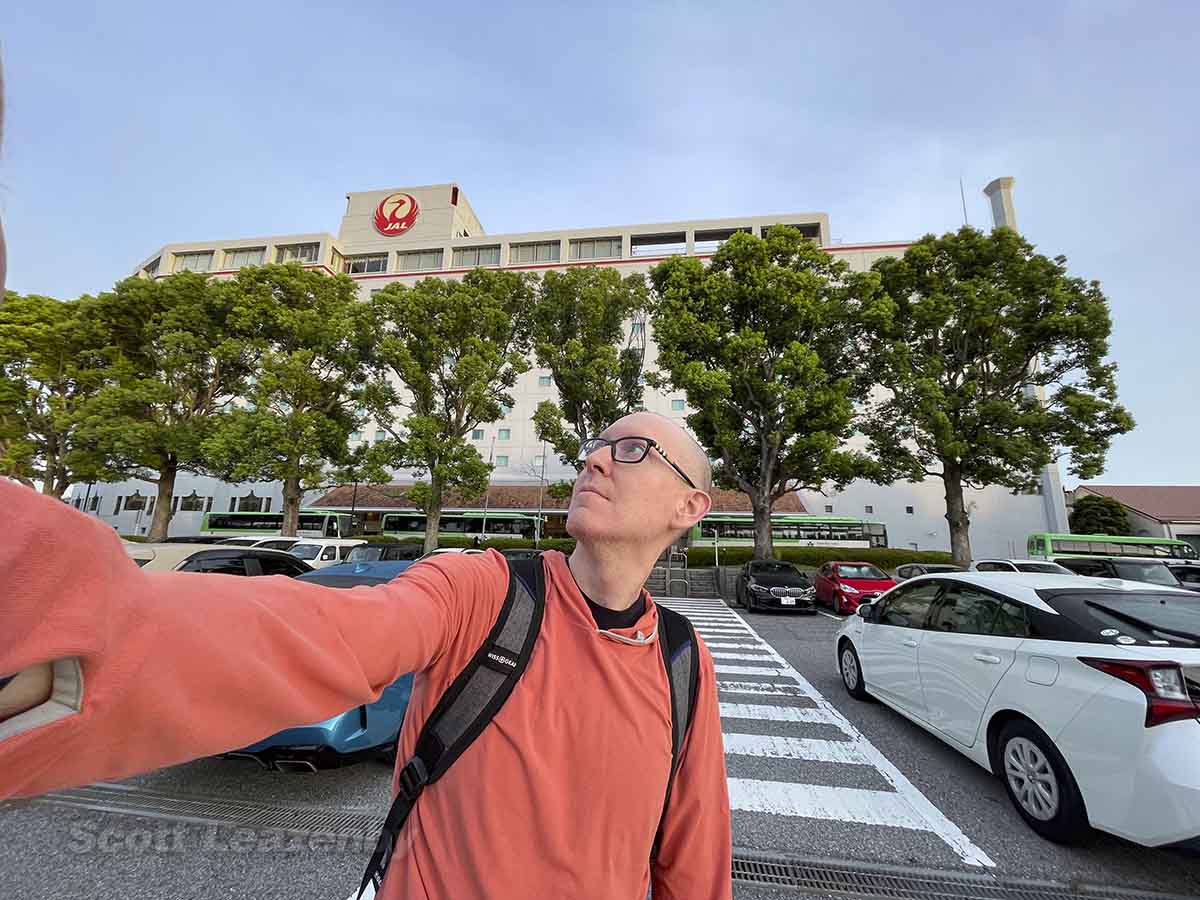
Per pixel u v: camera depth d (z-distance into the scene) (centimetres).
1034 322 1697
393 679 105
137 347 2064
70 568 68
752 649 888
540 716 122
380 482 1788
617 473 140
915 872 318
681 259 1766
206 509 3306
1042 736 354
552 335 1880
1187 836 285
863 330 1761
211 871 301
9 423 1941
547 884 114
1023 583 422
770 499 1756
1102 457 1638
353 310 1877
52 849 317
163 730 74
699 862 139
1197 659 311
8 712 67
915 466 1830
